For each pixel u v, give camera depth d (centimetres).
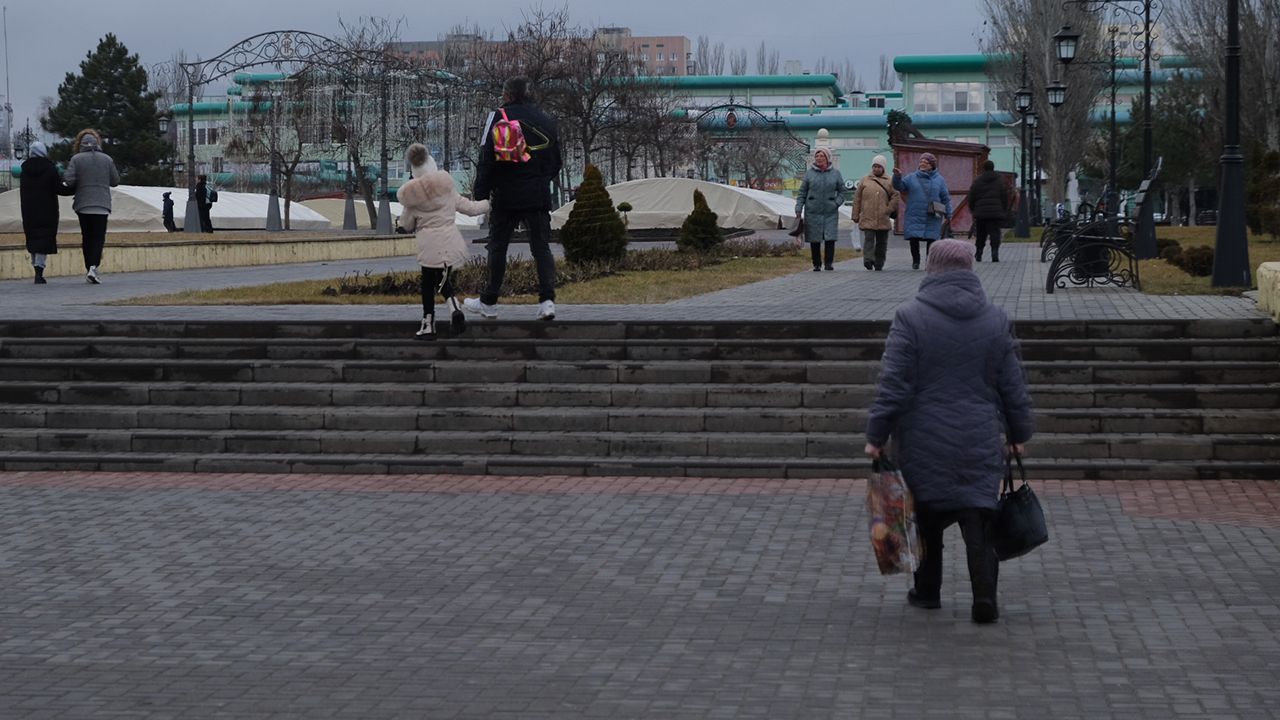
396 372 1253
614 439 1144
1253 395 1122
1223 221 1619
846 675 612
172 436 1191
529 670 628
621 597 752
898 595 748
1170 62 7644
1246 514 933
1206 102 5838
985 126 9238
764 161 8444
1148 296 1566
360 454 1170
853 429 1141
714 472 1103
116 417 1228
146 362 1279
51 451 1199
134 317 1415
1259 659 627
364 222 6769
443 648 664
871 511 681
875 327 1240
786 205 4475
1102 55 6444
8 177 9381
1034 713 558
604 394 1199
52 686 612
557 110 6041
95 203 2081
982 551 678
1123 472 1058
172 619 718
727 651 652
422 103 4841
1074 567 799
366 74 4384
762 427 1152
